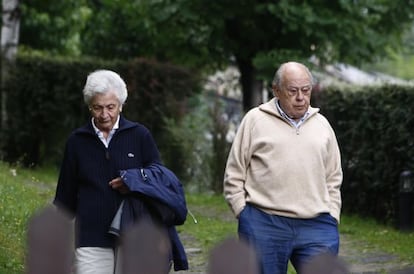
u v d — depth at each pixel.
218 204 36.00
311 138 13.58
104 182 12.88
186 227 28.45
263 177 13.52
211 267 6.71
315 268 6.89
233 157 13.84
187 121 43.62
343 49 44.94
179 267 12.99
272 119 13.71
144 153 13.12
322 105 34.03
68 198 13.26
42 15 57.75
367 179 31.58
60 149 45.84
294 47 44.56
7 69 45.16
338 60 46.66
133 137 13.09
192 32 47.56
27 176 35.31
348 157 32.72
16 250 19.48
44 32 58.62
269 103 13.89
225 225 29.20
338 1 42.22
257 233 13.45
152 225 7.35
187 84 44.09
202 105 45.69
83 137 13.07
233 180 13.78
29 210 23.28
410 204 28.66
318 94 34.34
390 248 25.41
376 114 30.91
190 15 43.16
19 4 45.97
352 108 32.28
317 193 13.50
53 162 45.84
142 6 46.59
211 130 40.97
